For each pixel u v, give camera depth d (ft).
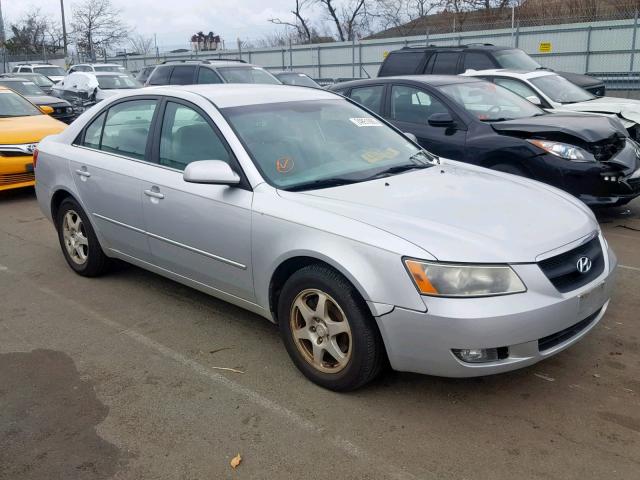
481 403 11.08
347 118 15.43
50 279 18.17
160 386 12.00
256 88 15.66
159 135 14.92
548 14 92.58
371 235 10.50
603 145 21.57
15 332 14.61
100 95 63.62
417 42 81.15
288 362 12.82
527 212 11.59
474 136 22.88
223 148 13.29
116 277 18.12
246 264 12.57
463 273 9.87
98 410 11.21
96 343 13.92
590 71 67.67
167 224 14.23
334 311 11.23
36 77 79.92
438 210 11.34
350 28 137.80
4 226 24.85
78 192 17.01
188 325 14.74
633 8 80.94
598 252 11.60
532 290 10.02
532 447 9.82
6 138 28.86
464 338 9.76
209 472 9.48
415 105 24.91
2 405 11.44
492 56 37.11
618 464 9.36
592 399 11.12
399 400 11.23
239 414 10.97
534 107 25.62
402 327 10.16
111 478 9.40
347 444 10.04
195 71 44.83
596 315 11.56
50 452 10.04
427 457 9.66
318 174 13.08
